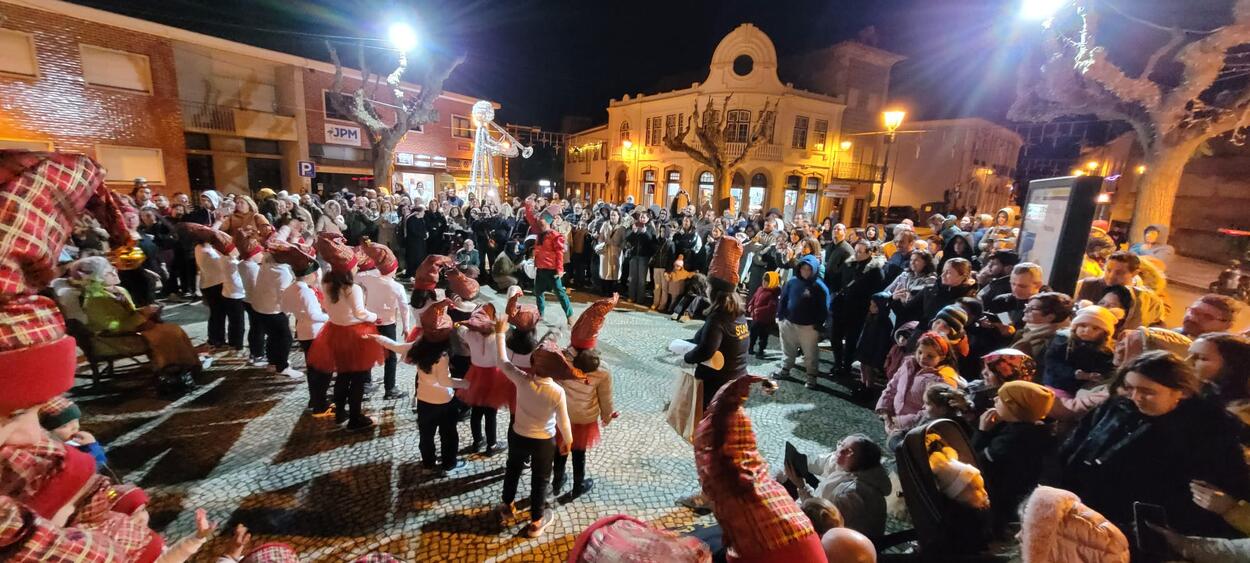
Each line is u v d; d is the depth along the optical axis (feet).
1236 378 6.89
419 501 10.32
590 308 9.84
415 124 55.83
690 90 79.51
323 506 10.02
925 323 14.01
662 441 13.17
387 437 12.71
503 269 28.91
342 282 11.96
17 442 3.71
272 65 57.72
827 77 84.17
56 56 39.55
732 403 4.77
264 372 16.07
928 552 7.07
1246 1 14.26
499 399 10.99
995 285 14.47
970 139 76.18
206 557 8.59
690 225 26.94
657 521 10.06
